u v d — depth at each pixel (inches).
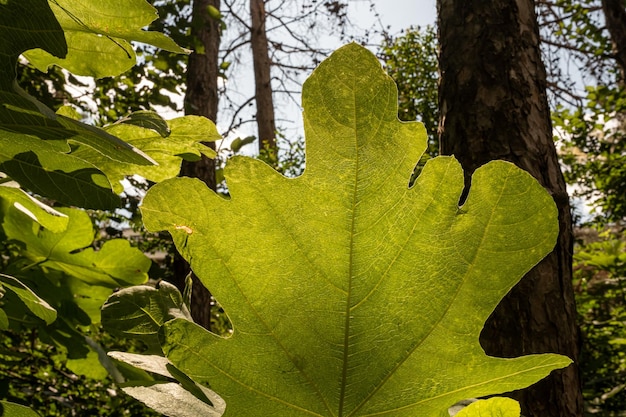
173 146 29.2
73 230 38.8
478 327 14.2
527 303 45.3
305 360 14.5
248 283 14.2
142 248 115.6
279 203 13.9
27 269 40.2
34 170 20.2
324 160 13.8
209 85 106.5
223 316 120.5
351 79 13.6
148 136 28.3
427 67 157.2
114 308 20.6
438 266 14.2
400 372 14.6
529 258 14.0
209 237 13.9
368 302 14.3
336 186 13.9
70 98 93.7
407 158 13.8
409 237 14.1
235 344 14.4
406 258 14.2
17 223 38.2
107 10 18.8
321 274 14.2
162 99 102.8
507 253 14.0
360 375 14.6
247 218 14.0
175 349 14.2
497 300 14.2
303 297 14.3
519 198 13.9
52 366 68.3
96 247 97.1
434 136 149.6
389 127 13.7
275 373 14.6
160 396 15.3
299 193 13.9
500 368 14.4
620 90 125.5
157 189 13.8
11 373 62.9
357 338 14.5
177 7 98.7
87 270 40.3
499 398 15.2
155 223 13.8
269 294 14.3
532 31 53.3
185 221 13.9
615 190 127.1
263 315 14.3
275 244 14.1
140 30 19.1
